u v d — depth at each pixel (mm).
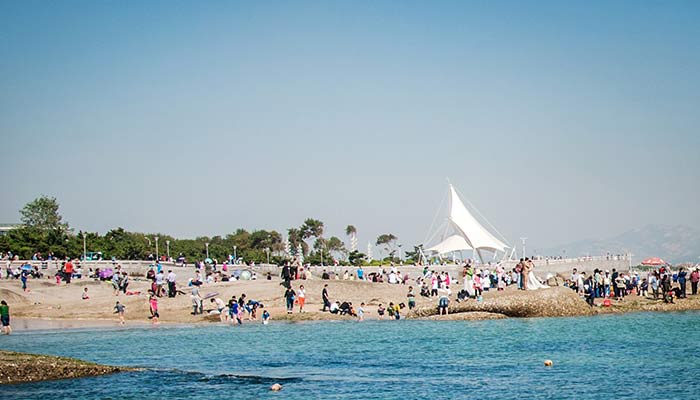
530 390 36281
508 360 44781
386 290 83250
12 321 72625
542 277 137750
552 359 44938
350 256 171000
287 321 69500
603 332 56750
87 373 39469
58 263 112062
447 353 47812
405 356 46844
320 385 37719
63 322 71125
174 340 56531
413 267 125938
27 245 147625
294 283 83375
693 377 38719
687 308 71875
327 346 51750
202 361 45875
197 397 34812
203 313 73062
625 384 37219
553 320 65562
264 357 47125
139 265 117500
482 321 65938
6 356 39531
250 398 34750
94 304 79188
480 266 129375
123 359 47219
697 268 83625
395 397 34969
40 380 38219
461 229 144750
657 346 49250
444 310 69438
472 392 35906
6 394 35062
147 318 71938
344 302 72562
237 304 68438
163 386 37188
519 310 68188
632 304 72812
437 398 34688
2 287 90000
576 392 35625
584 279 79625
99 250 156625
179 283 95688
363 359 45875
